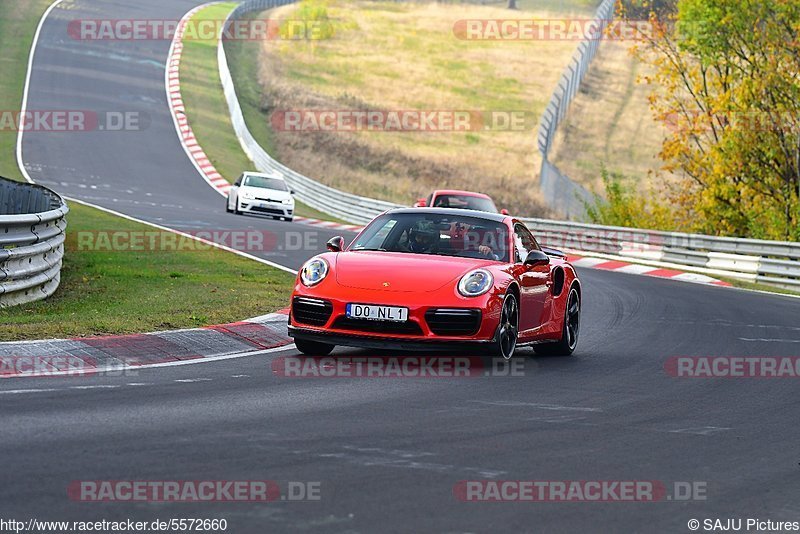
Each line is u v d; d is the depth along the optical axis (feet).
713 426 95.35
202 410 88.43
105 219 302.45
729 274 307.78
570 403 102.58
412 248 129.18
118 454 71.15
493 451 79.00
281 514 59.98
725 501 69.41
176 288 179.93
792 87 367.25
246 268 219.61
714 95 397.60
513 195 556.10
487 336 117.19
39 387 95.30
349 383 106.32
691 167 399.65
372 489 66.18
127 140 556.10
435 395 102.06
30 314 142.20
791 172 375.04
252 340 134.51
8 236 146.51
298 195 510.58
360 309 116.16
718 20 370.73
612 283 258.16
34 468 66.39
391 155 621.72
